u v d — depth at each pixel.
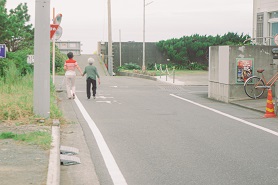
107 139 11.43
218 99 21.75
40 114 13.39
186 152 9.99
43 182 7.00
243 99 20.94
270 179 7.81
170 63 59.53
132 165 8.84
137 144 10.84
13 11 35.38
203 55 57.91
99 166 8.78
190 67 57.44
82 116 15.41
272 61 21.30
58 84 29.00
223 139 11.54
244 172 8.29
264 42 29.14
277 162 9.08
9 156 8.73
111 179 7.87
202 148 10.42
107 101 20.33
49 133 11.04
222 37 57.25
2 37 25.97
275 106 16.27
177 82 33.19
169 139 11.48
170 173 8.24
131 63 59.44
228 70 20.84
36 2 13.29
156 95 23.39
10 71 21.92
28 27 35.41
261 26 29.95
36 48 13.35
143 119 14.90
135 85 30.03
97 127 13.16
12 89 19.25
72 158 9.13
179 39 59.28
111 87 28.19
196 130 12.86
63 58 50.34
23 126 12.02
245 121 14.65
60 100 20.41
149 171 8.39
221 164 8.90
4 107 14.30
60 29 22.72
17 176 7.36
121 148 10.41
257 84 20.95
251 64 21.05
